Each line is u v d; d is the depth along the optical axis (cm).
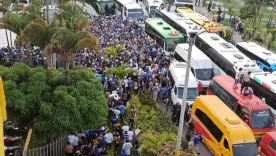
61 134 2008
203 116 2500
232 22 5631
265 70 3594
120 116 2477
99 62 3183
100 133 2220
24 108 1916
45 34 2527
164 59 3734
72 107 1961
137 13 5244
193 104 2650
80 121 1998
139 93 2934
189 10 5053
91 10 5709
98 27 4416
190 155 2230
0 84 1035
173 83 3075
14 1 4666
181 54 3688
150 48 3872
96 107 2052
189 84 2966
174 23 4494
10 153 1831
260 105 2611
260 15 6059
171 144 2164
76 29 2892
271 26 5525
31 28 2494
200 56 3466
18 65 2095
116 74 2895
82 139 2131
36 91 1972
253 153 2162
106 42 3828
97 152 2012
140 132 2311
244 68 3216
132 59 3309
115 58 3319
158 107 2862
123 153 2028
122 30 4434
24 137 1973
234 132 2186
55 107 1958
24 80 2036
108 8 5712
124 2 5412
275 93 2858
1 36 4238
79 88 2091
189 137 2541
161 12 4966
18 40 3166
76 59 3145
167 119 2639
